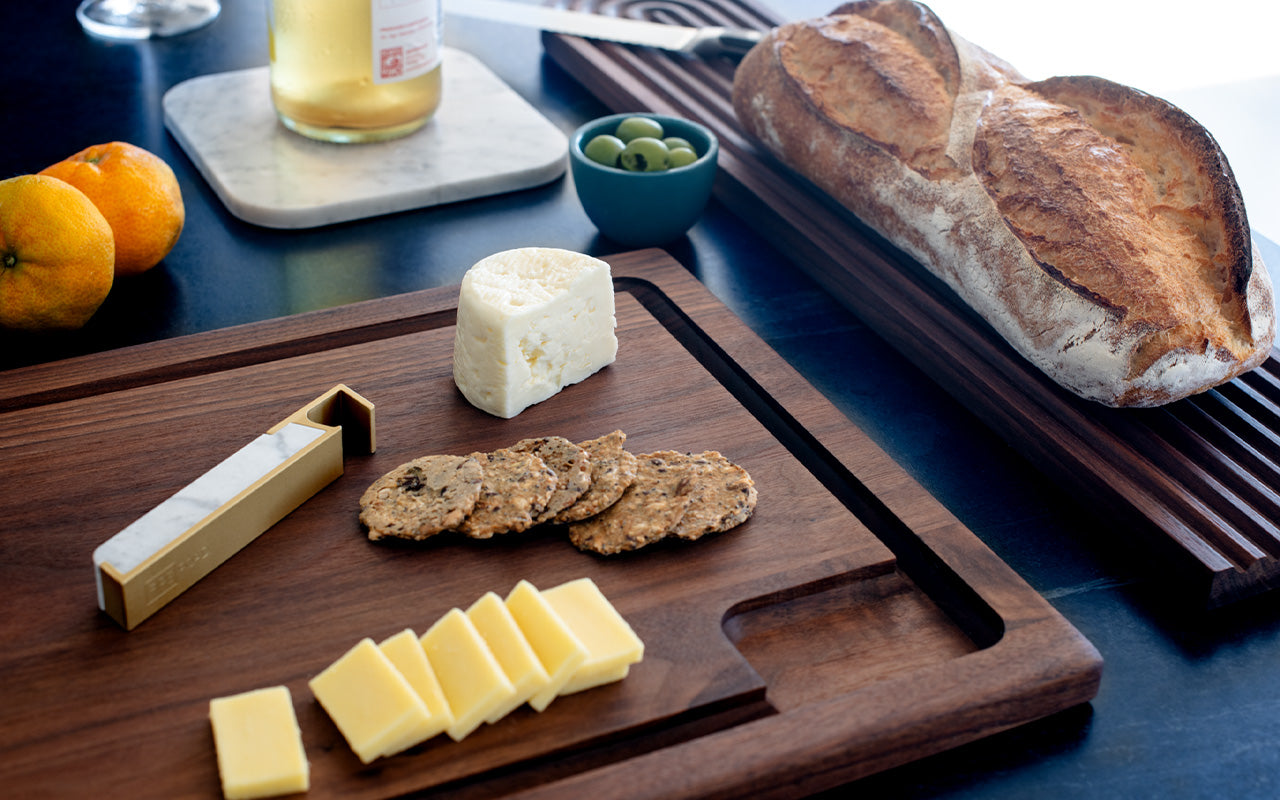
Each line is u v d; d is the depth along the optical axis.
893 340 1.21
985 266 1.09
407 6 1.38
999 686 0.79
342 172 1.40
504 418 1.02
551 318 1.01
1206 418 1.04
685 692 0.78
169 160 1.46
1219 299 1.03
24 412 0.99
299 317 1.13
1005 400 1.07
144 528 0.83
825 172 1.28
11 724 0.74
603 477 0.92
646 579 0.87
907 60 1.26
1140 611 0.91
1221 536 0.92
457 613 0.78
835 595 0.89
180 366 1.06
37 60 1.69
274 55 1.42
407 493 0.92
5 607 0.82
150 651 0.79
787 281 1.32
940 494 1.03
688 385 1.07
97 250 1.08
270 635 0.81
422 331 1.13
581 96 1.68
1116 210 1.04
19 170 1.40
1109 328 0.99
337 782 0.72
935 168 1.17
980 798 0.77
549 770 0.74
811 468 1.03
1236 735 0.82
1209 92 1.86
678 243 1.37
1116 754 0.80
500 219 1.39
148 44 1.76
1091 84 1.16
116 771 0.72
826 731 0.75
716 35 1.64
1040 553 0.97
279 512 0.90
